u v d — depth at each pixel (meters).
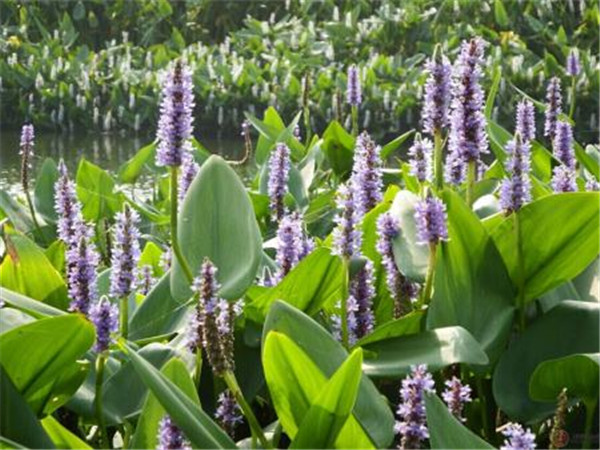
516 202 1.61
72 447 1.37
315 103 4.89
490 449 1.26
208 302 1.34
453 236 1.59
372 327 1.69
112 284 1.63
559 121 2.42
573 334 1.61
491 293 1.61
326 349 1.41
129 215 1.62
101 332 1.41
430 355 1.49
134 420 1.53
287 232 1.69
